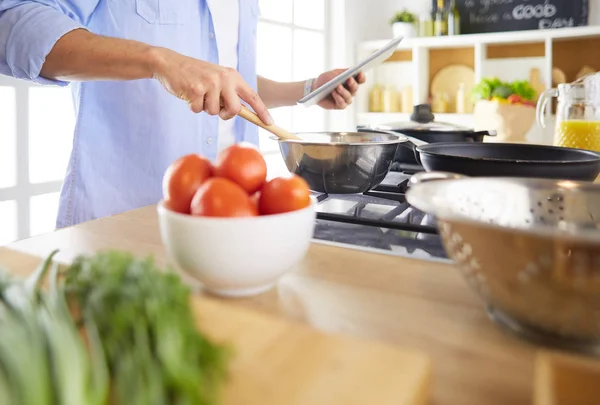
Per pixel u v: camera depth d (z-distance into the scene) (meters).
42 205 1.81
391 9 3.54
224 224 0.49
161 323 0.32
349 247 0.69
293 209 0.53
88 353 0.34
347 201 0.95
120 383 0.30
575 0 2.99
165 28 1.38
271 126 0.91
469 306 0.51
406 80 3.47
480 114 1.95
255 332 0.40
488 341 0.44
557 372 0.33
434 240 0.72
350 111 3.43
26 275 0.54
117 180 1.38
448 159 0.77
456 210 0.51
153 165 1.39
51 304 0.36
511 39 2.95
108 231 0.77
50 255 0.49
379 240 0.72
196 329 0.36
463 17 3.32
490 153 0.98
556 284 0.37
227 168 0.56
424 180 0.54
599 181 1.14
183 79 0.86
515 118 1.85
